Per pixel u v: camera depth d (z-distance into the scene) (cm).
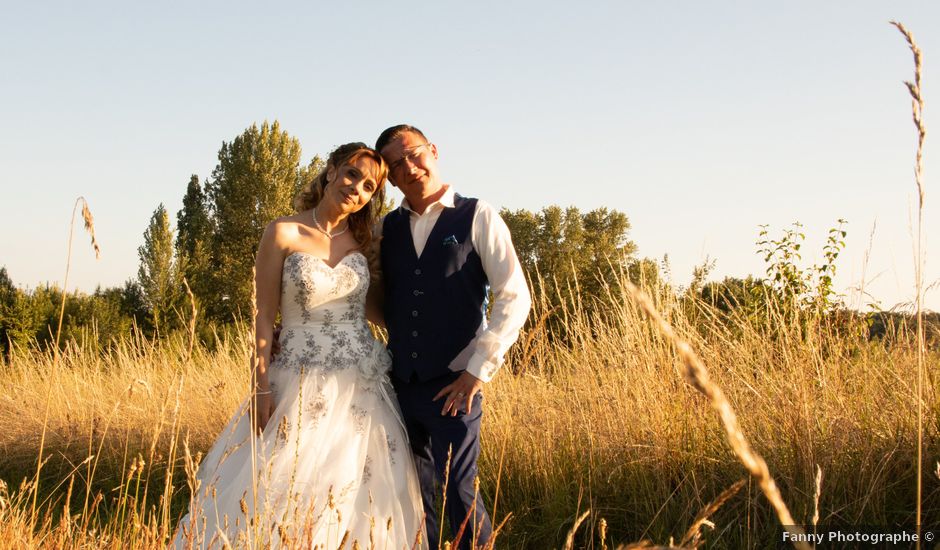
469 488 294
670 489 353
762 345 393
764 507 323
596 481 371
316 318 313
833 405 353
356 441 296
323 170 330
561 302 450
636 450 366
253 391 262
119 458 539
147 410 577
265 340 305
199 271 3148
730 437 58
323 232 320
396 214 335
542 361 446
